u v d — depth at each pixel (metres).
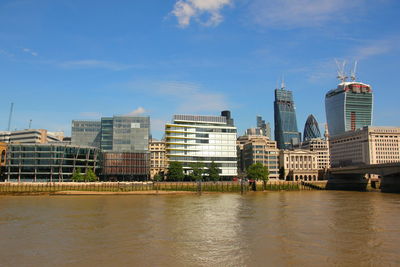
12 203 128.38
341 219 85.19
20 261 50.19
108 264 48.72
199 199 149.88
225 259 50.81
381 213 96.19
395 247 56.88
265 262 49.31
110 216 91.25
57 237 64.94
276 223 79.69
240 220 84.19
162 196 172.88
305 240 62.16
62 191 182.50
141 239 63.28
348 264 48.09
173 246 58.28
